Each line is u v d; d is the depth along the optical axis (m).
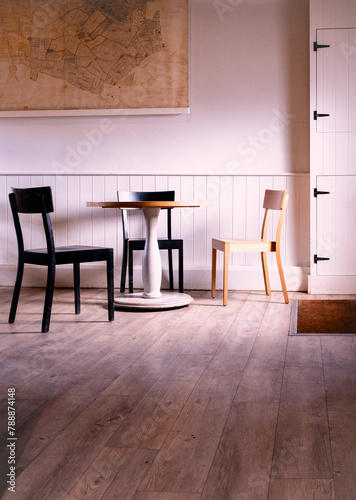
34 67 5.19
